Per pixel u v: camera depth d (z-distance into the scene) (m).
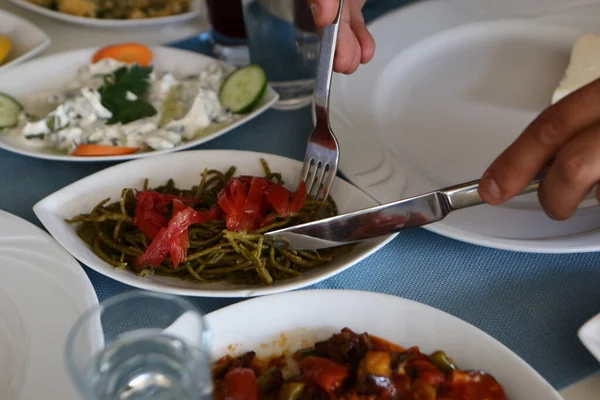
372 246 1.05
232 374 0.82
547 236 1.09
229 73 1.58
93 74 1.60
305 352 0.89
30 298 0.99
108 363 0.67
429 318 0.89
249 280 1.05
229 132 1.48
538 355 0.94
